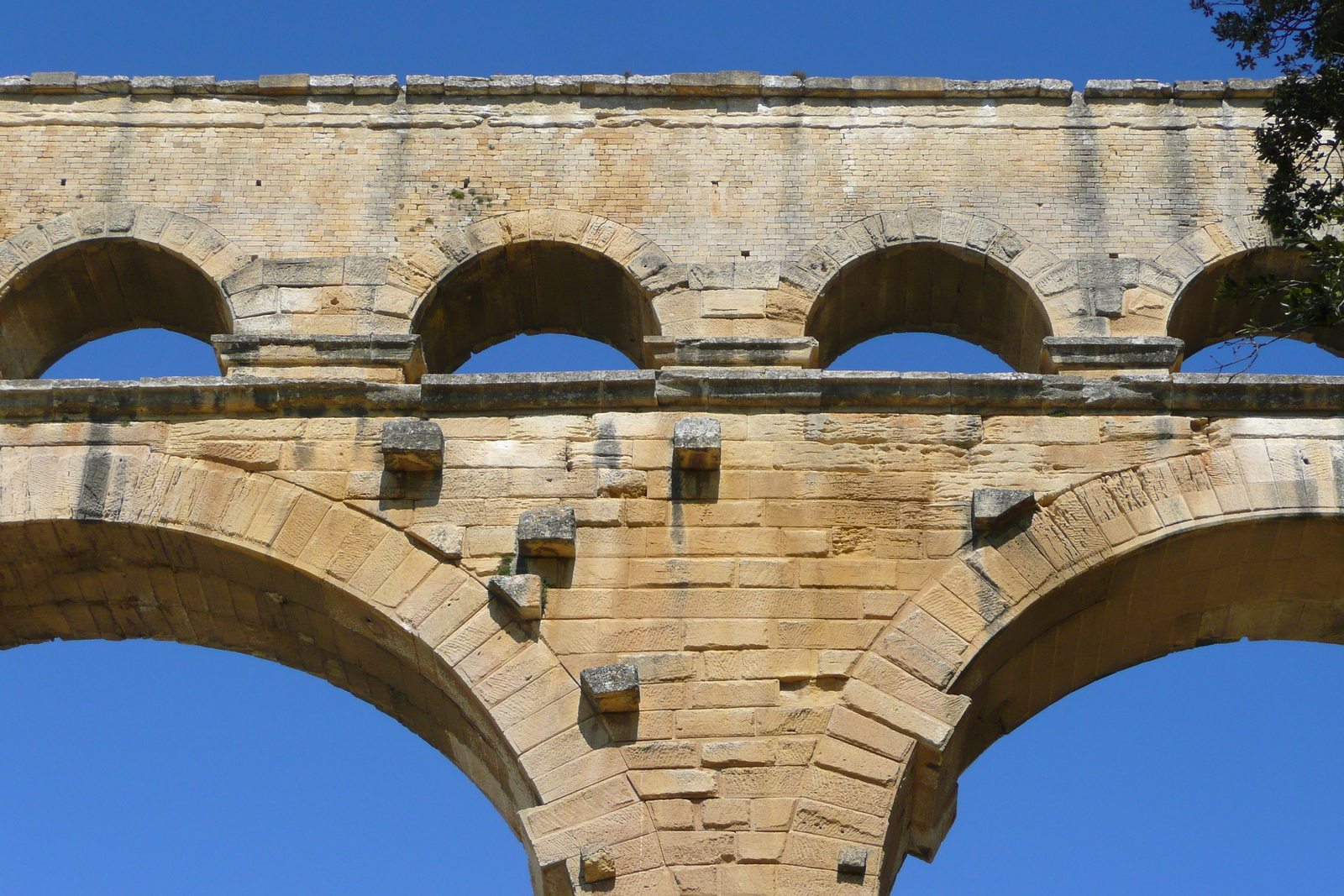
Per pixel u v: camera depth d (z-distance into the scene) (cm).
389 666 2712
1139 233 3061
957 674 2534
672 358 2903
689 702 2516
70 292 3100
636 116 3159
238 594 2739
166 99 3172
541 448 2697
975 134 3148
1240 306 3112
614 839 2422
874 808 2447
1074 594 2644
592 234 3044
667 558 2617
